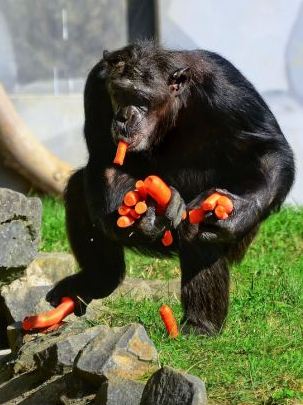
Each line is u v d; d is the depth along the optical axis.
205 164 13.18
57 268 15.96
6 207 14.36
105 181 12.59
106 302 14.02
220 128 12.82
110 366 10.20
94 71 12.99
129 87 12.52
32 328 13.02
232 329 12.34
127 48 12.98
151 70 12.63
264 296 13.68
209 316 12.56
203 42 28.11
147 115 12.68
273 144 12.70
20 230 14.56
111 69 12.81
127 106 12.63
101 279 13.92
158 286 15.44
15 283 15.23
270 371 10.50
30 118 28.41
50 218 19.59
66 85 29.30
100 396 9.80
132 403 9.59
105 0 29.25
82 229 13.86
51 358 11.20
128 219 11.16
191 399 9.19
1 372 12.45
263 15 28.11
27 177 26.36
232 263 13.31
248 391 10.06
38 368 11.41
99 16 29.30
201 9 28.02
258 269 15.85
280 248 17.89
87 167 12.97
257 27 28.12
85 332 11.38
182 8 28.06
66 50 29.22
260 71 28.27
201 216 11.21
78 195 13.78
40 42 29.03
